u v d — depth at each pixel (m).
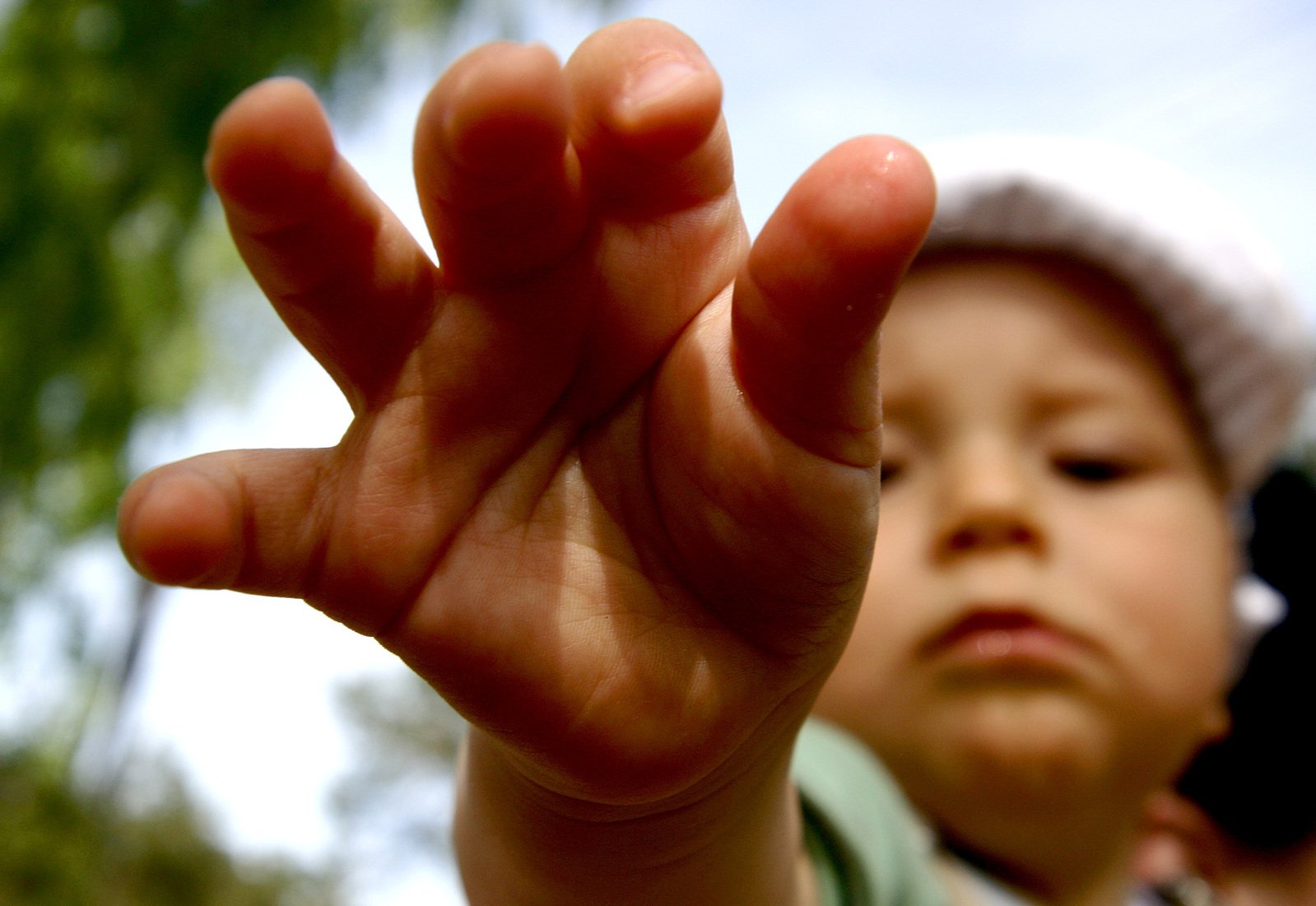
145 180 1.11
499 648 0.23
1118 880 0.36
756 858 0.25
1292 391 0.41
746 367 0.22
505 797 0.25
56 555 1.34
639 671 0.23
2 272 1.10
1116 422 0.37
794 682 0.24
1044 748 0.33
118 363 1.18
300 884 2.77
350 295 0.22
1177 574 0.36
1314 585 0.49
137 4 1.08
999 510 0.34
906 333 0.37
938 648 0.34
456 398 0.23
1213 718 0.45
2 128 1.08
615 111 0.22
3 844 1.27
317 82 1.14
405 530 0.23
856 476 0.23
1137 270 0.38
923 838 0.33
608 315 0.23
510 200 0.21
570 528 0.23
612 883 0.25
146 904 1.68
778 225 0.21
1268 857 0.49
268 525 0.22
